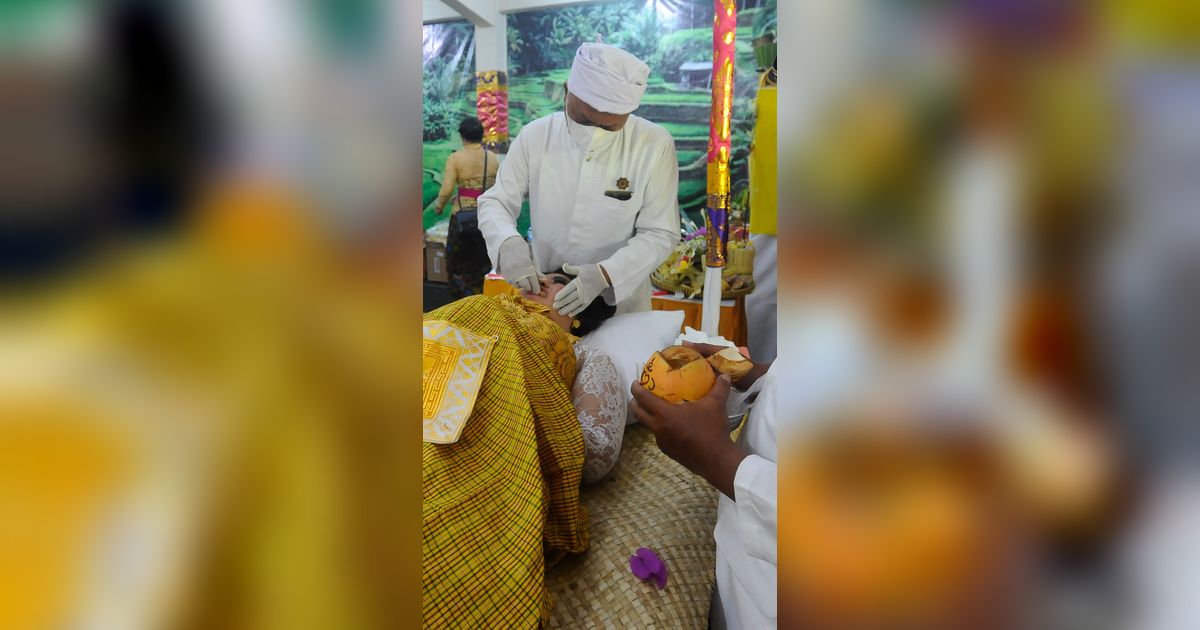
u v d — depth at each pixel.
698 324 1.94
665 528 1.21
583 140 1.90
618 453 1.39
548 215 1.98
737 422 1.15
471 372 1.01
